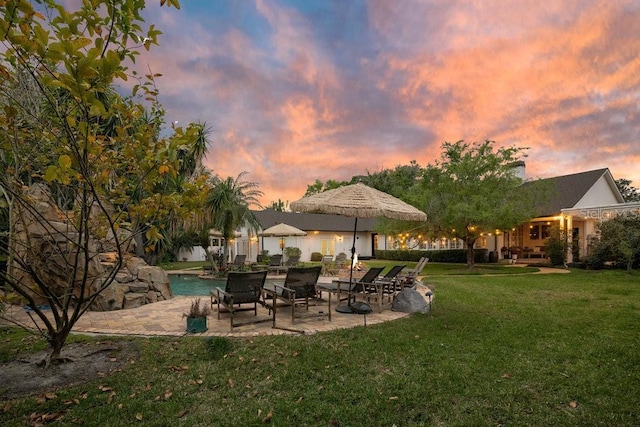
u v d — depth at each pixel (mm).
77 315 4379
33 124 4168
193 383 3799
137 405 3312
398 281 9648
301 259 30297
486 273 16484
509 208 15820
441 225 17766
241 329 5965
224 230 17953
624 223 15953
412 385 3721
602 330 5828
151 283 9164
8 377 3998
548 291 10266
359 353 4680
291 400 3420
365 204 6863
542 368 4191
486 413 3189
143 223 4742
